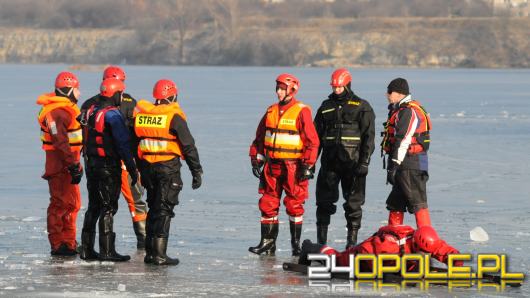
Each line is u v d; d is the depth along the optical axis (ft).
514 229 51.90
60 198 44.14
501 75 449.06
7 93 231.50
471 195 67.36
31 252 44.88
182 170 82.69
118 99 42.98
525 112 168.04
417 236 38.34
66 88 43.70
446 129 128.47
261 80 351.25
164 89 42.32
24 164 86.22
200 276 39.11
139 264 41.93
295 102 44.65
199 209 60.08
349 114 45.21
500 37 638.94
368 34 651.25
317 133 46.21
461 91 267.80
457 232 50.78
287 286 37.22
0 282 37.37
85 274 39.34
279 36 654.53
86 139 42.93
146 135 41.93
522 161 89.86
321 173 46.09
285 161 44.34
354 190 45.73
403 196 43.80
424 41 640.58
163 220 41.73
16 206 61.16
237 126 131.44
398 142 42.50
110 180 42.32
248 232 51.29
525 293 36.24
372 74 458.50
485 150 100.22
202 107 179.73
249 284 37.47
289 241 48.98
